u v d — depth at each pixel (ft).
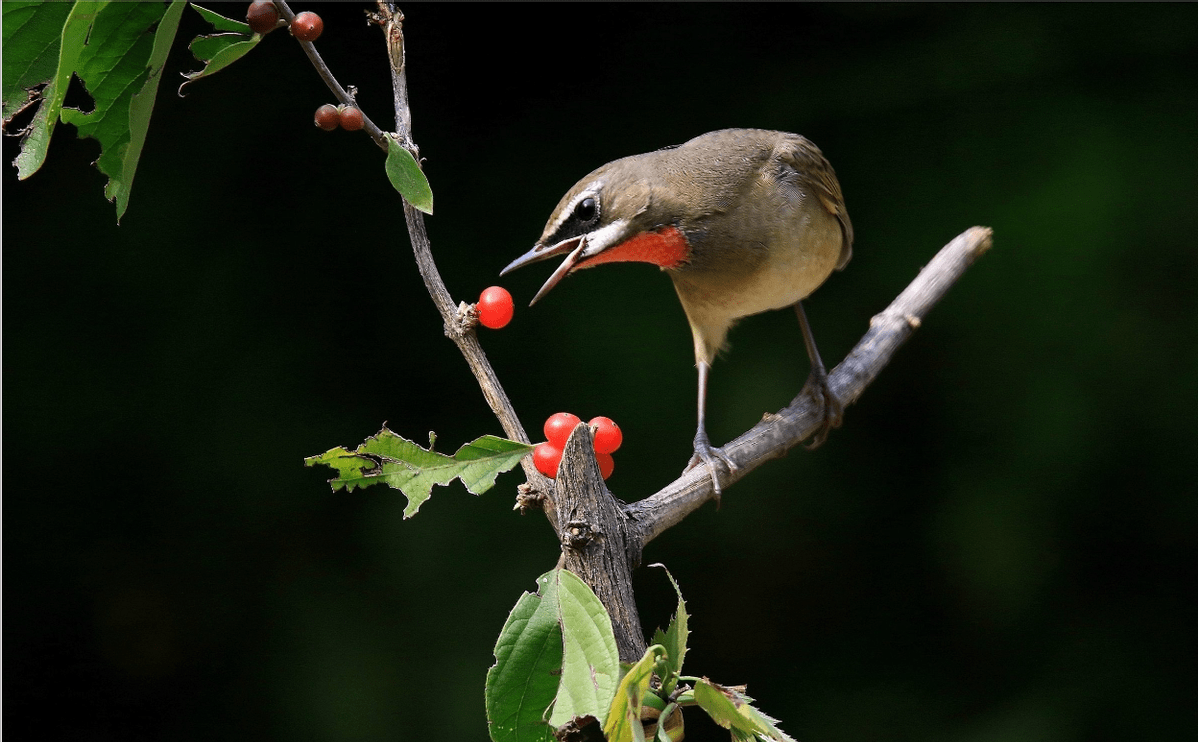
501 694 4.98
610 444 5.87
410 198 5.35
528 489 5.63
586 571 5.32
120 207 4.86
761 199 11.94
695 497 7.25
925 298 12.53
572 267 11.75
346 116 5.33
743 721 4.93
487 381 5.77
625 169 11.84
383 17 5.92
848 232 13.50
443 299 5.89
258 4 5.13
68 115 4.76
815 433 11.59
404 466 5.36
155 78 4.52
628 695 4.77
